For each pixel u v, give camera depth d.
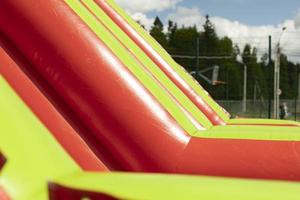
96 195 1.63
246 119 6.32
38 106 2.84
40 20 2.98
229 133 3.23
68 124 2.85
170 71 5.90
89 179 1.77
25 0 3.01
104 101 2.87
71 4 3.40
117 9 6.07
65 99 2.93
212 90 74.31
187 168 2.86
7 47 3.05
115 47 3.40
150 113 2.90
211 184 1.70
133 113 2.87
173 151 2.88
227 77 86.62
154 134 2.87
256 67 92.88
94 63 2.92
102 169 2.73
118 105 2.87
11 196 2.08
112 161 2.85
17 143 2.30
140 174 1.85
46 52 2.95
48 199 1.77
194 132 3.24
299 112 52.22
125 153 2.84
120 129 2.85
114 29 5.14
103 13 5.40
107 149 2.88
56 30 2.96
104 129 2.86
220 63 89.00
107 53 2.99
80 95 2.89
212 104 6.25
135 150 2.84
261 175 2.91
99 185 1.69
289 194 1.60
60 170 2.29
